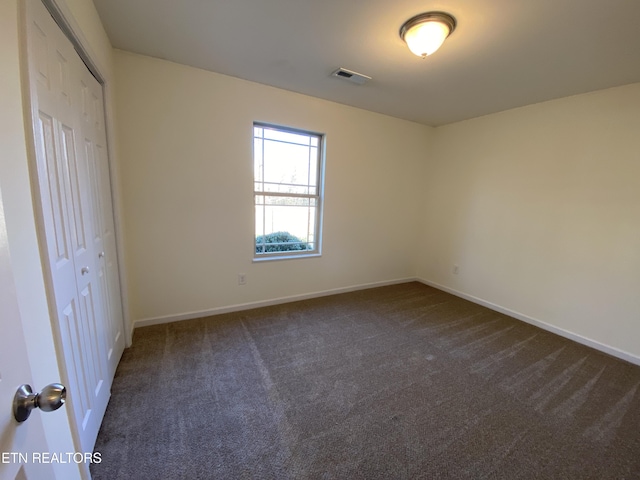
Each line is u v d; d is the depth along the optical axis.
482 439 1.49
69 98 1.19
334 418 1.59
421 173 3.97
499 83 2.40
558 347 2.48
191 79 2.36
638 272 2.26
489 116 3.25
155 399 1.66
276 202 3.06
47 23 0.99
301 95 2.86
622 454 1.43
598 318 2.48
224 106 2.52
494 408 1.72
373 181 3.58
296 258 3.20
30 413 0.56
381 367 2.09
